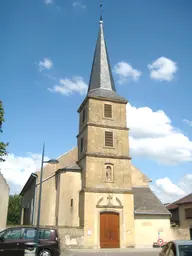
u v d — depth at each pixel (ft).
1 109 54.65
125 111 95.14
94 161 85.81
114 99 94.58
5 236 50.44
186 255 30.30
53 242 50.85
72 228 77.71
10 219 186.39
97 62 106.32
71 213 84.38
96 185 83.82
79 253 63.31
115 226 81.97
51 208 91.35
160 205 92.53
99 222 80.74
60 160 99.19
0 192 75.66
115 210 82.99
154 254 62.08
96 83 101.71
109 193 84.02
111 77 104.53
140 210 87.97
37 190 93.40
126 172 87.76
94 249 74.79
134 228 83.56
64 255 59.82
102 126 90.33
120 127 92.07
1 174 77.20
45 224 89.40
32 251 45.80
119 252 66.08
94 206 81.61
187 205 101.60
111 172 86.94
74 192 86.63
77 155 102.53
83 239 77.77
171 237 87.45
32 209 94.27
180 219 104.01
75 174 88.69
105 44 111.24
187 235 88.63
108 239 80.18
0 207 74.74
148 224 86.99
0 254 49.01
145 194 98.32
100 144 88.38
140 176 106.11
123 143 90.84
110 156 87.56
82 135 94.02
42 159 52.90
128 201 84.94
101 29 114.42
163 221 88.63
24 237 50.67
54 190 93.66
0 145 53.11
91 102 92.43
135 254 61.87
